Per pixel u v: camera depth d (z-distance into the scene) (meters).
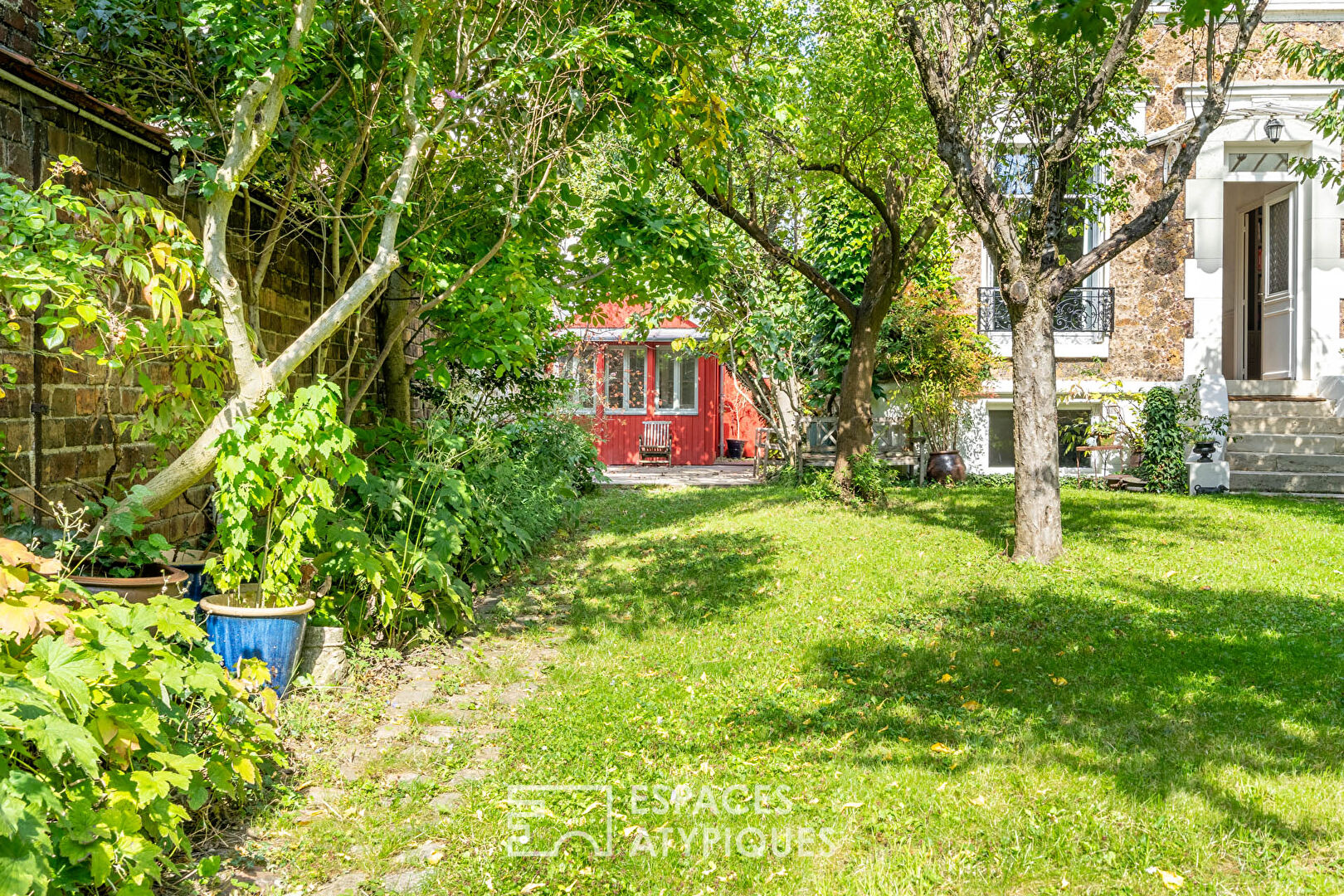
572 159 6.50
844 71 9.65
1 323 3.97
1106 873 3.08
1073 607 6.56
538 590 7.89
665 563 8.80
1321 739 4.21
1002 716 4.62
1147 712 4.61
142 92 6.48
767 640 6.11
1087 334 14.51
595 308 8.70
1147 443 13.22
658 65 6.76
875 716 4.68
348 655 5.39
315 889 3.11
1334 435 13.36
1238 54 7.64
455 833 3.49
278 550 4.63
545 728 4.59
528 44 5.94
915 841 3.35
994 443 15.23
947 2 8.37
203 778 3.24
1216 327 14.27
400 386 8.89
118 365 4.18
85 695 2.53
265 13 4.73
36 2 6.05
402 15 5.17
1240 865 3.12
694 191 11.15
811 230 15.89
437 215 7.14
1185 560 7.95
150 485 4.54
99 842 2.48
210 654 3.86
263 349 5.45
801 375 16.25
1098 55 8.87
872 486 11.78
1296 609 6.40
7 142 4.35
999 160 10.24
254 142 4.48
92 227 4.17
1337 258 14.01
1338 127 9.12
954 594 7.05
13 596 2.74
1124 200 11.71
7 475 4.36
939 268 14.59
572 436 14.30
